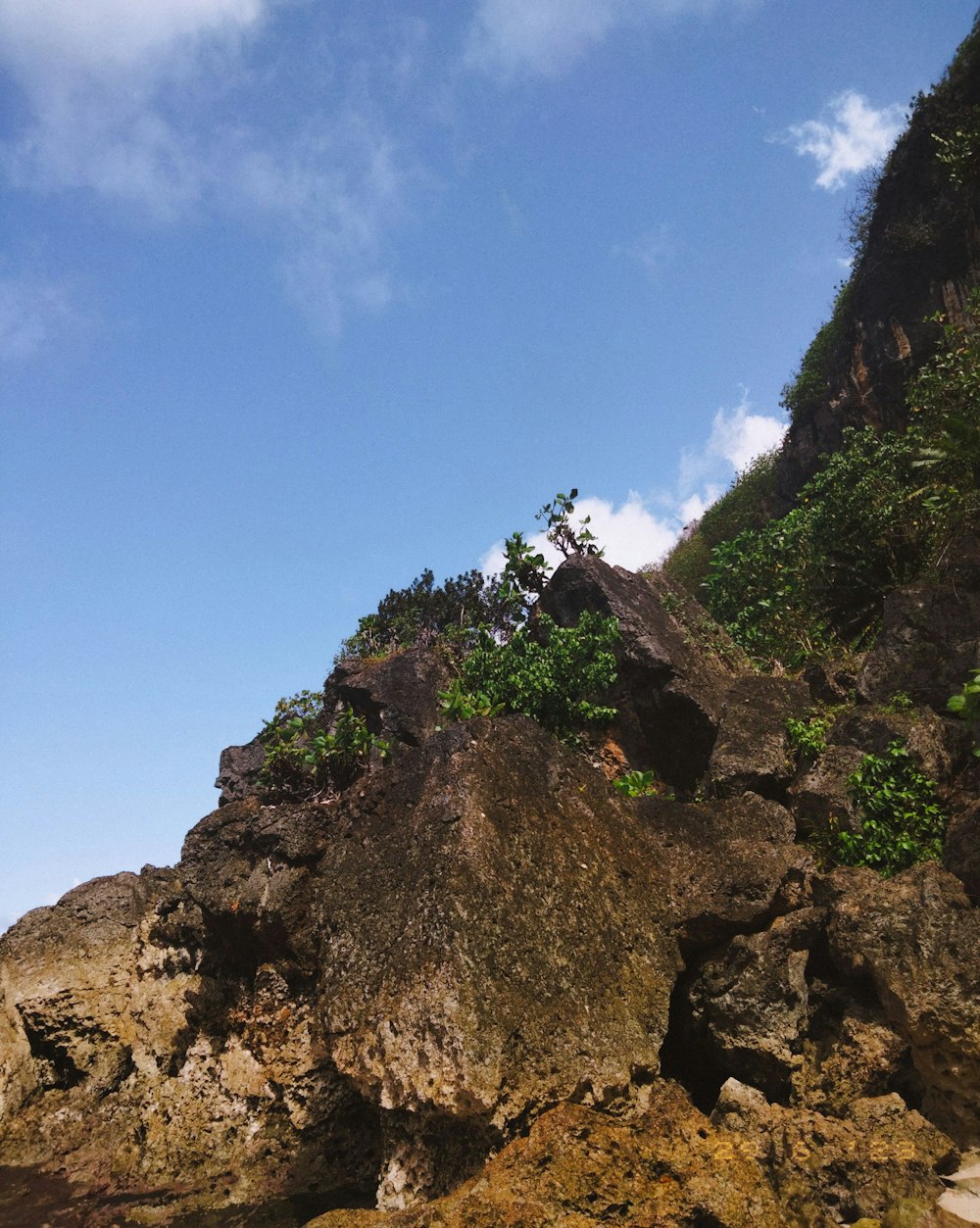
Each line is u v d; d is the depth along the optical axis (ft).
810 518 58.65
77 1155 35.32
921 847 34.06
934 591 42.22
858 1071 26.81
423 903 26.58
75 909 44.60
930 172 71.67
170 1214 29.09
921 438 51.83
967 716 30.66
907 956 27.30
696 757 48.96
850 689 45.73
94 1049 40.68
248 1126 33.50
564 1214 19.90
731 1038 28.32
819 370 86.28
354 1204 28.50
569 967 26.66
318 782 53.83
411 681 59.88
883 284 73.77
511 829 28.91
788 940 29.07
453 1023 23.76
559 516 64.13
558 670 52.70
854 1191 22.35
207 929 39.04
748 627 59.72
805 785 38.14
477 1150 23.48
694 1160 21.38
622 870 30.58
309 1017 34.35
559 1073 24.48
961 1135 25.63
